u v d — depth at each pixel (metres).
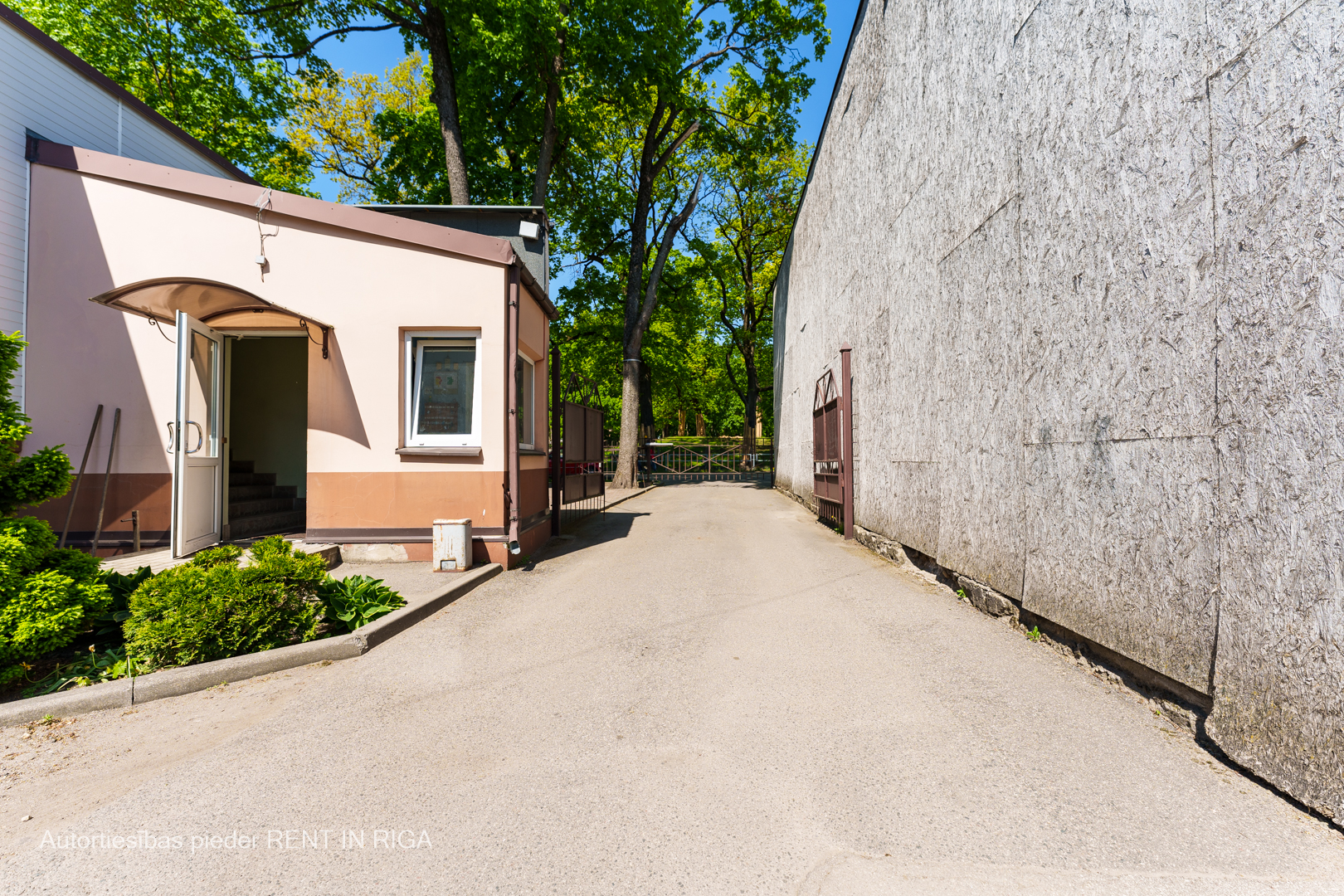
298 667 3.89
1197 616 2.77
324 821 2.21
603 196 23.11
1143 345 3.14
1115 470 3.36
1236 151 2.57
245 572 4.11
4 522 3.89
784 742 2.79
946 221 5.82
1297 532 2.27
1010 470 4.57
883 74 7.93
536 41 14.07
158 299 6.25
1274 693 2.34
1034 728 2.90
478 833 2.12
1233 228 2.58
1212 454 2.69
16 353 4.20
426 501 6.95
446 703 3.29
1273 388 2.38
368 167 22.12
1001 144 4.70
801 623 4.77
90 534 6.91
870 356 8.52
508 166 19.47
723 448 31.34
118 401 7.00
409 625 4.75
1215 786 2.37
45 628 3.47
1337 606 2.11
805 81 20.23
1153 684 3.12
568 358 28.00
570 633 4.56
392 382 6.97
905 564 7.08
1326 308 2.17
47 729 3.11
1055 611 3.96
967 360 5.34
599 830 2.13
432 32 14.08
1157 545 3.03
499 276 7.02
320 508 6.95
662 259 21.77
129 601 3.92
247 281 6.98
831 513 10.71
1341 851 1.96
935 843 2.03
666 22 15.41
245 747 2.82
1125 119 3.27
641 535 9.93
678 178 27.00
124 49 15.55
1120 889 1.79
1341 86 2.12
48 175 7.07
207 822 2.22
